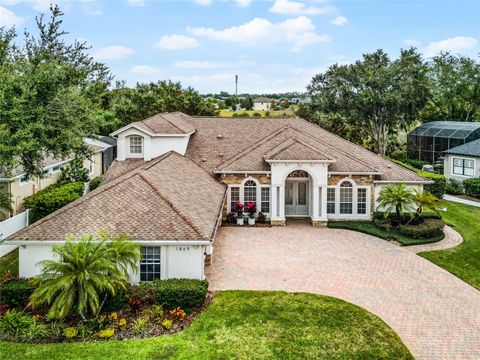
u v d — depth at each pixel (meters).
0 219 25.55
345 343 13.09
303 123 36.12
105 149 43.59
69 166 34.06
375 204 28.45
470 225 28.03
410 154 53.28
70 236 15.19
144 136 29.89
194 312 15.23
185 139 30.97
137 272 16.27
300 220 29.56
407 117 55.47
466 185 38.34
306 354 12.45
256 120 36.34
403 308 15.77
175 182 22.97
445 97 62.03
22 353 12.34
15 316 14.02
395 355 12.50
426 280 18.48
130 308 15.09
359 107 55.28
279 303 15.88
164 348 12.66
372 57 56.59
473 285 18.02
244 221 28.41
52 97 23.41
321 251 22.44
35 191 29.50
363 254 21.97
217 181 28.19
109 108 62.00
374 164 30.20
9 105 21.88
